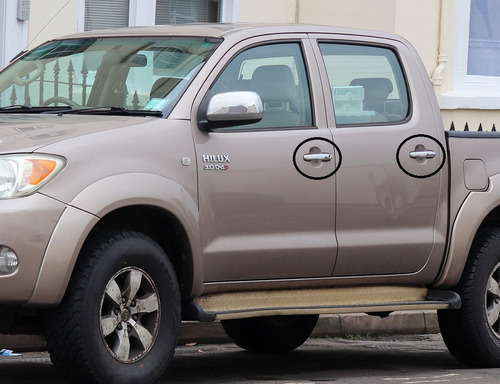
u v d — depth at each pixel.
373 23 15.41
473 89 16.55
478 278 9.59
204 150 7.91
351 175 8.72
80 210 7.05
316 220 8.52
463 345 9.68
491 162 9.65
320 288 8.80
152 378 7.53
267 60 8.57
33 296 6.93
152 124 7.72
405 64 9.48
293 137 8.43
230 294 8.28
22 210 6.90
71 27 13.71
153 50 8.55
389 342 11.82
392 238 8.96
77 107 8.44
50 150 7.11
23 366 9.41
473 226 9.41
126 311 7.42
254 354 10.64
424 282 9.35
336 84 8.93
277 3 15.48
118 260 7.32
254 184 8.15
